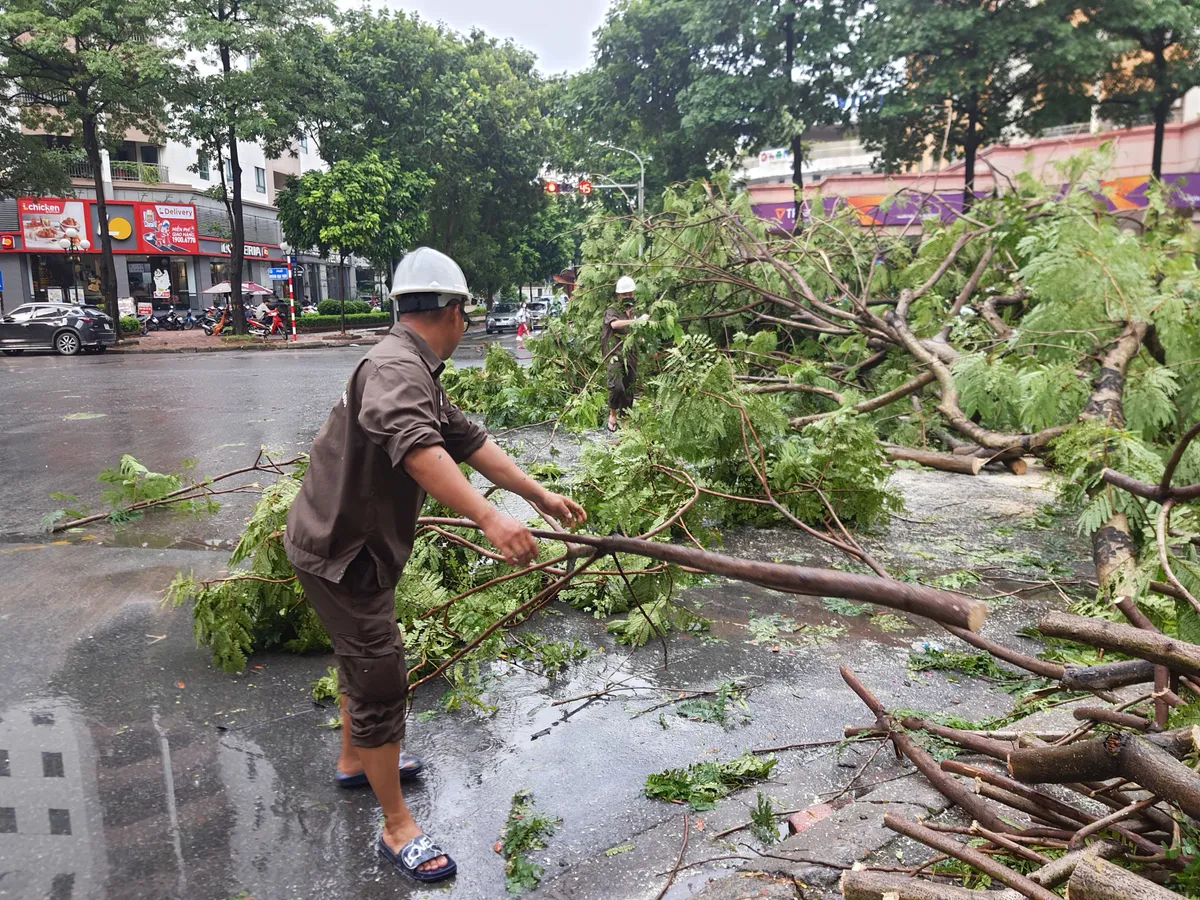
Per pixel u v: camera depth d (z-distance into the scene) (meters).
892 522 5.98
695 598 4.69
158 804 2.70
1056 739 2.35
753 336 9.37
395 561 2.35
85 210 37.06
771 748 3.09
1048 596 4.62
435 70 34.12
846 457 5.15
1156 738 1.91
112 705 3.35
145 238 38.84
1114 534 4.11
